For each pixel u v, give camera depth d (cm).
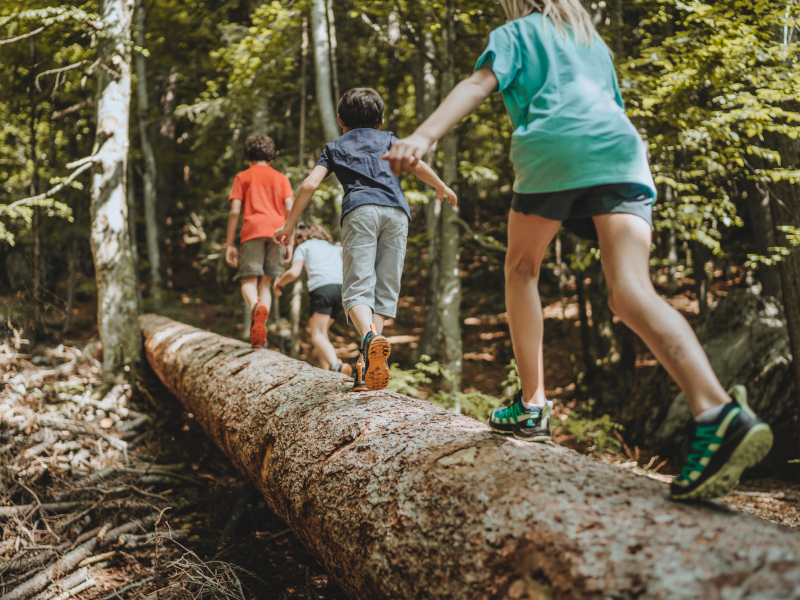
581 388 1010
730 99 523
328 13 888
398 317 1598
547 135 145
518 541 135
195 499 439
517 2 166
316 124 1223
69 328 1201
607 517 130
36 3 800
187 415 609
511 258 172
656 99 559
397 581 163
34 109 904
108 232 653
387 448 201
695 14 531
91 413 568
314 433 245
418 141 134
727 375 696
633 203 144
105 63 661
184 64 1345
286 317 1327
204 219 1630
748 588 99
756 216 789
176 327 634
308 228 507
